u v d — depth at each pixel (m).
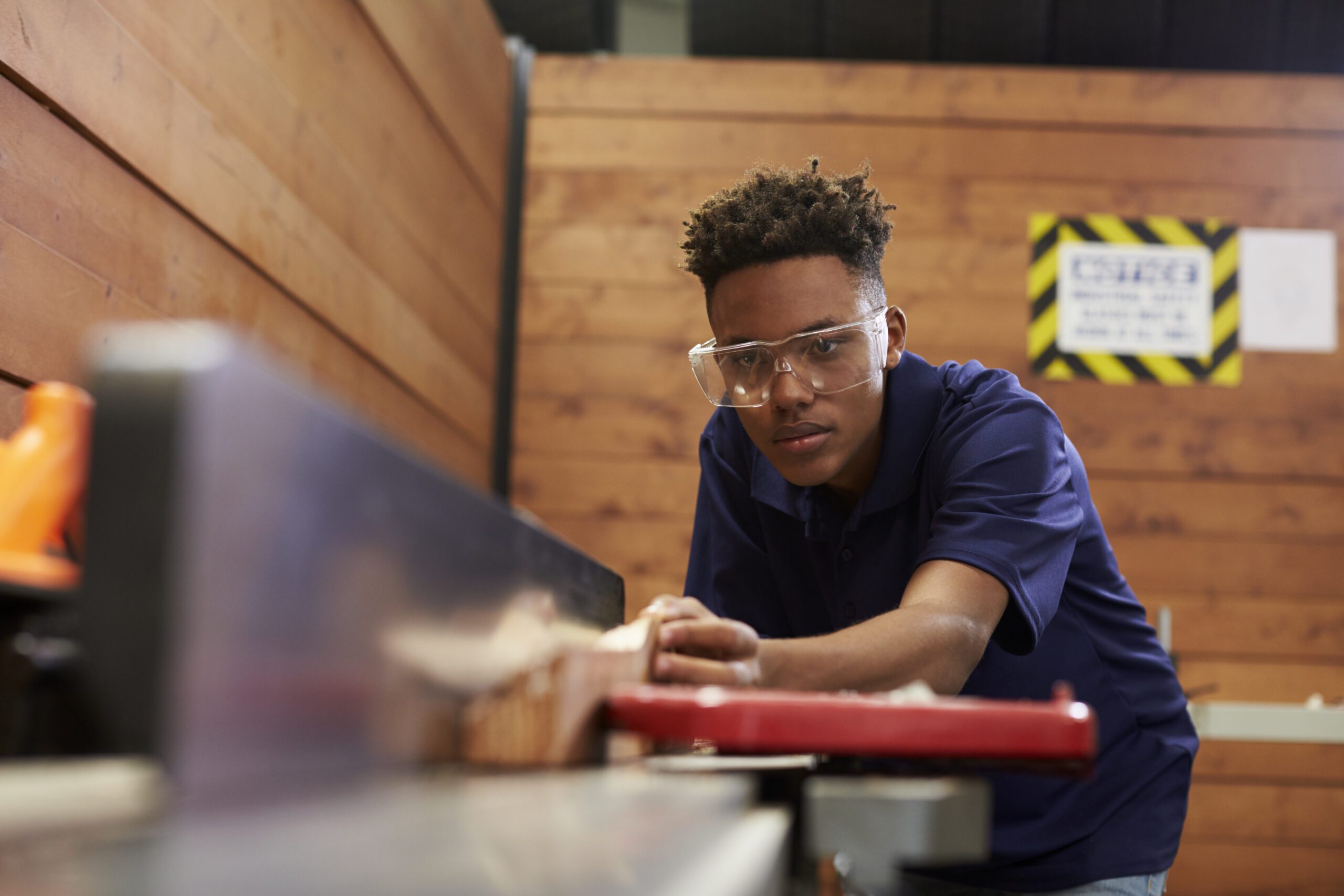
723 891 0.30
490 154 3.62
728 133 3.82
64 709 0.33
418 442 3.00
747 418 1.25
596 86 3.86
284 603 0.36
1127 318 3.69
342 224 2.43
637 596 3.64
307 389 0.39
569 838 0.33
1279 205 3.74
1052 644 1.26
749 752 0.77
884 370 1.31
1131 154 3.77
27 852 0.25
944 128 3.79
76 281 1.50
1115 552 3.59
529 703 0.51
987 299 3.71
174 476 0.32
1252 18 3.68
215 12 1.84
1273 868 3.42
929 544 1.10
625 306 3.77
